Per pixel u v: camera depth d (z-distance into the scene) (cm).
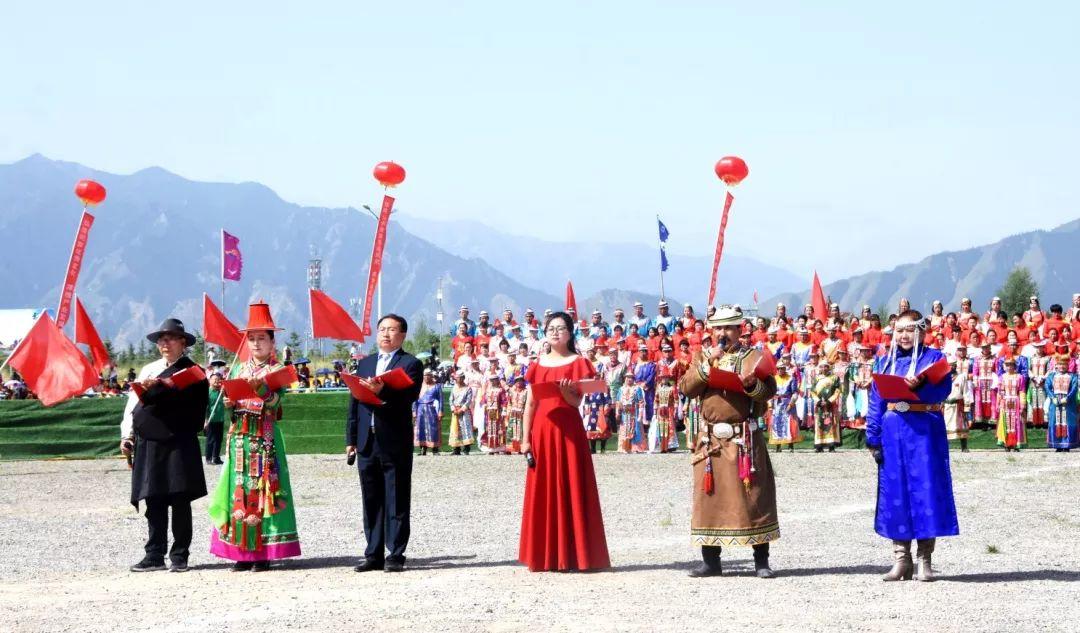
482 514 1584
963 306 2700
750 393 1037
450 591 991
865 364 2573
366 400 1109
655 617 866
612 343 2772
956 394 2461
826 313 3075
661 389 2616
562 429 1105
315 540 1358
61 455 2805
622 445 2641
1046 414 2483
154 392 1155
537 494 1105
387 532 1121
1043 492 1714
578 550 1089
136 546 1343
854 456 2362
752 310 3125
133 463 1178
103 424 2856
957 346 2498
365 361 1157
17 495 1925
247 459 1137
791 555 1186
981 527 1370
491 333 3078
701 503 1052
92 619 893
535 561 1095
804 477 1967
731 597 944
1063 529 1354
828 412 2508
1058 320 2666
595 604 920
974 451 2461
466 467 2303
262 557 1134
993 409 2528
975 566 1103
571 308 3173
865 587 988
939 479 1010
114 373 3647
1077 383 2447
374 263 2562
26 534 1446
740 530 1036
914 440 1014
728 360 1059
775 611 884
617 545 1286
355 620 873
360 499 1769
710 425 1055
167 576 1115
